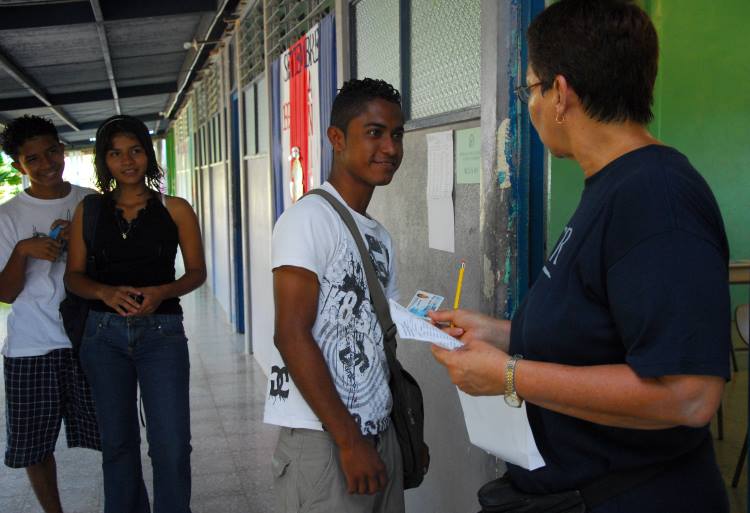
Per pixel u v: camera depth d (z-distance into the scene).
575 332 1.17
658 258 1.02
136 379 2.74
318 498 1.72
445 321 1.67
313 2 4.27
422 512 2.79
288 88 4.72
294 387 1.74
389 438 1.83
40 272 2.94
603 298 1.13
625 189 1.08
